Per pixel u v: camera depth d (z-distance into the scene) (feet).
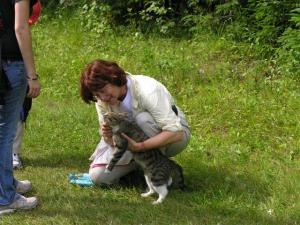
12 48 14.76
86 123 22.36
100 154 17.53
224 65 25.93
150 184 16.83
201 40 28.32
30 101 18.76
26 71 14.80
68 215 16.10
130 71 26.84
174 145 17.30
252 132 20.90
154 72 26.18
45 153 20.12
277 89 23.53
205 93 24.20
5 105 15.23
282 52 25.09
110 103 16.29
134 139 16.47
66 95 25.55
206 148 19.98
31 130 21.67
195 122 22.15
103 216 15.99
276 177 17.87
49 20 35.45
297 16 24.81
